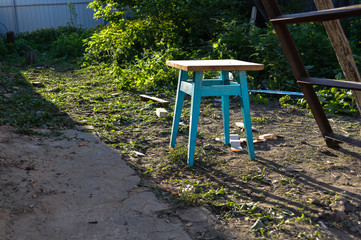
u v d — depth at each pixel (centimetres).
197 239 177
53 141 322
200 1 830
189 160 278
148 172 263
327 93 509
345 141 297
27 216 193
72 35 1203
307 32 670
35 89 598
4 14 1495
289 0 966
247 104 281
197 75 264
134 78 671
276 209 210
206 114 458
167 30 824
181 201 215
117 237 175
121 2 883
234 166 281
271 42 635
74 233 178
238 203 217
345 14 226
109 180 244
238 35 698
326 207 212
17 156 277
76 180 242
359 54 737
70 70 864
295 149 325
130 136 357
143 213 200
